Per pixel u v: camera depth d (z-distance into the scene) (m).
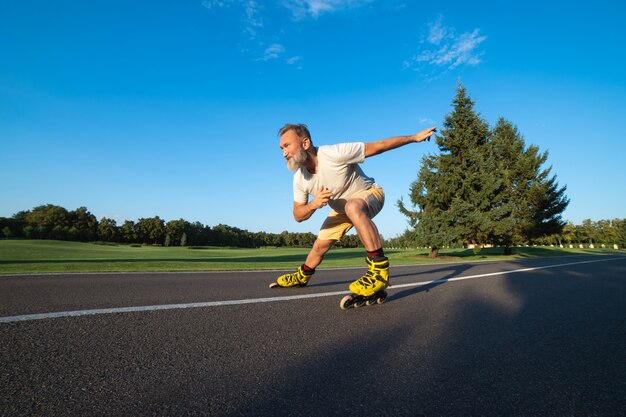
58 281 4.28
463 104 22.50
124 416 0.99
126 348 1.60
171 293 3.38
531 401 1.17
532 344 1.88
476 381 1.33
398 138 2.92
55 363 1.38
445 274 6.58
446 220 20.81
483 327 2.23
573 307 3.06
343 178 2.93
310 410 1.06
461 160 22.09
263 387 1.23
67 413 1.00
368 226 2.71
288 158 2.83
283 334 1.94
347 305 2.69
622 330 2.25
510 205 21.27
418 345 1.79
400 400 1.14
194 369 1.38
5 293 3.14
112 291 3.43
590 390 1.28
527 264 10.68
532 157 28.22
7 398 1.07
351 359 1.55
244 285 4.26
